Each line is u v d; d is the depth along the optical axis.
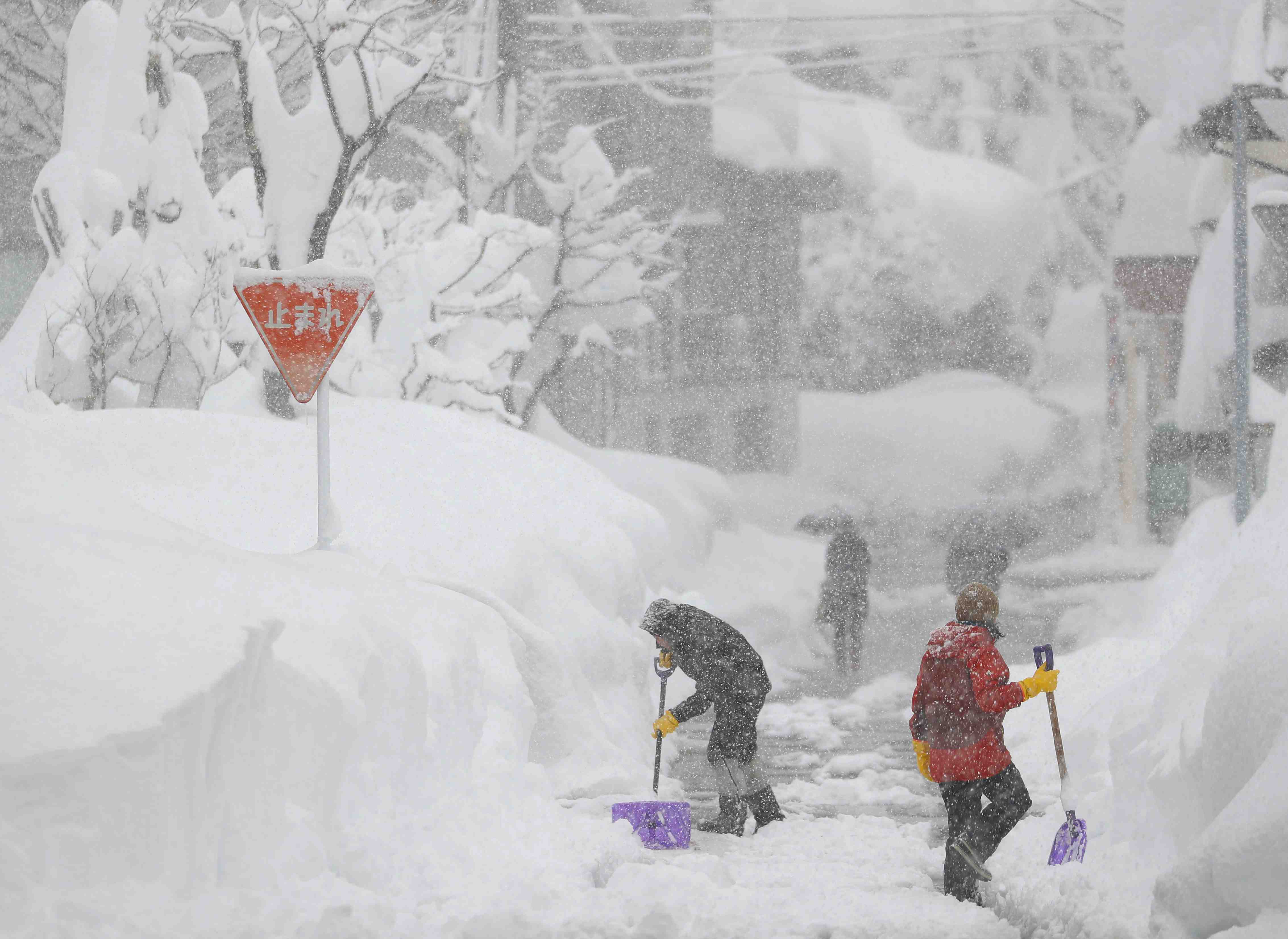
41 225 48.91
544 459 45.56
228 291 48.34
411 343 57.78
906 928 18.41
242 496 32.94
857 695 50.03
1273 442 31.70
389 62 49.69
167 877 14.71
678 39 101.00
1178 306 104.88
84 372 46.81
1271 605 18.09
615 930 17.03
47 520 21.09
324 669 19.53
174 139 48.66
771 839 27.89
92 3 49.66
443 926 16.78
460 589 30.97
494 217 59.75
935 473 107.12
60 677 15.05
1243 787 15.89
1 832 13.31
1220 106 63.16
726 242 107.38
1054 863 20.92
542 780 26.58
